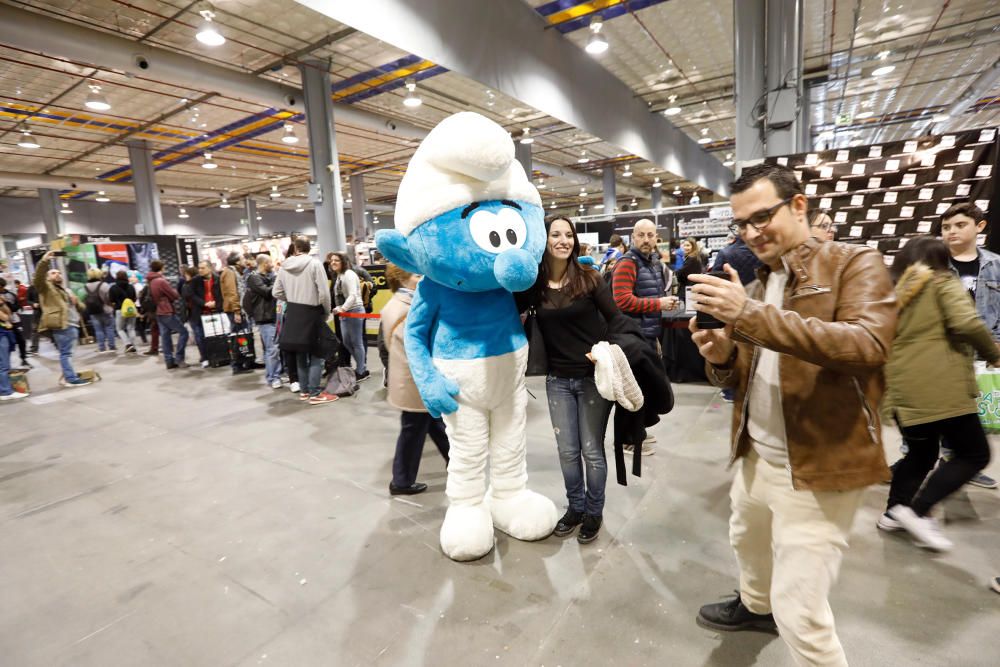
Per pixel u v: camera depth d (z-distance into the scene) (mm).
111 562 2291
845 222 4176
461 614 1856
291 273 4570
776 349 1013
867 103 12602
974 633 1643
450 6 6531
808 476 1139
